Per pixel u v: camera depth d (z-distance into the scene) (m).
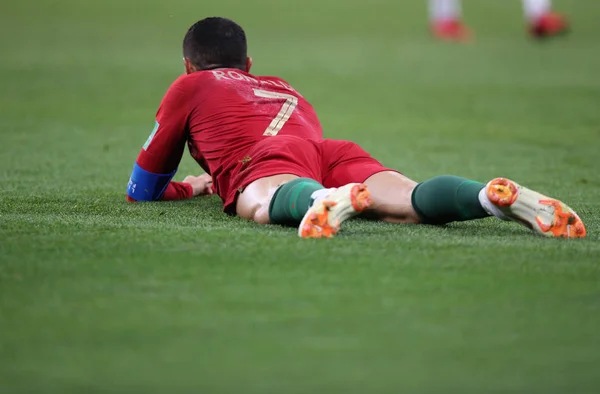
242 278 8.96
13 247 10.11
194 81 13.56
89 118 26.86
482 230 11.65
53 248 10.08
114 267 9.32
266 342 7.31
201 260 9.61
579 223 10.96
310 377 6.66
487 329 7.65
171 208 13.62
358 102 31.47
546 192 16.16
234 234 10.84
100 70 37.62
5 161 19.09
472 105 30.86
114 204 14.01
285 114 13.49
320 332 7.53
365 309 8.09
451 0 55.06
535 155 21.30
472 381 6.62
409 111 29.48
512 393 6.45
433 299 8.40
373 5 69.56
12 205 13.66
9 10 61.72
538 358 7.04
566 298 8.48
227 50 14.10
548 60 44.75
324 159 12.83
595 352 7.17
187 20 58.66
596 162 20.28
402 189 12.11
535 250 10.19
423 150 21.95
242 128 13.11
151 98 31.22
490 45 51.47
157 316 7.88
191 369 6.78
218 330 7.55
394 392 6.43
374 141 23.44
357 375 6.70
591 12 66.00
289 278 8.98
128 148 21.72
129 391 6.41
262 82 13.92
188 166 19.61
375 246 10.27
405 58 45.09
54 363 6.88
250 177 12.29
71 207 13.59
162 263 9.48
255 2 68.69
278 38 52.97
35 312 7.96
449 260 9.72
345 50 47.88
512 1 72.81
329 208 10.52
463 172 18.70
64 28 53.88
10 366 6.82
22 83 33.81
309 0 70.62
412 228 11.67
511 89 34.81
